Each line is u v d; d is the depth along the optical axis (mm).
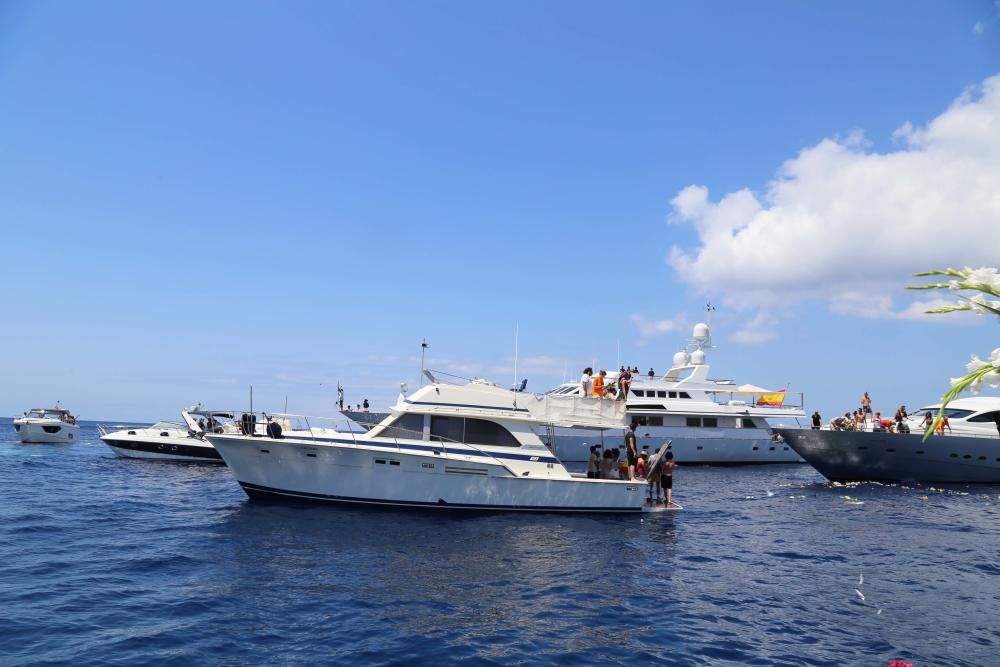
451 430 19359
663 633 9289
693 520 19375
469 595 11023
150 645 8219
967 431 29172
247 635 8734
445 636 8961
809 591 11672
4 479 26578
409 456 18562
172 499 21484
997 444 26812
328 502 19109
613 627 9539
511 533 16359
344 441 19219
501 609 10297
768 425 40500
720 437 39438
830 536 17016
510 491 19000
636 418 38312
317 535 15398
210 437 19312
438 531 16250
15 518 17312
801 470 37875
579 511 19422
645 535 16828
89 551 13484
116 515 18062
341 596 10672
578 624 9656
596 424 20500
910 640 9078
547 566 13250
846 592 11609
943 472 28109
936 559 14336
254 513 18016
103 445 54469
